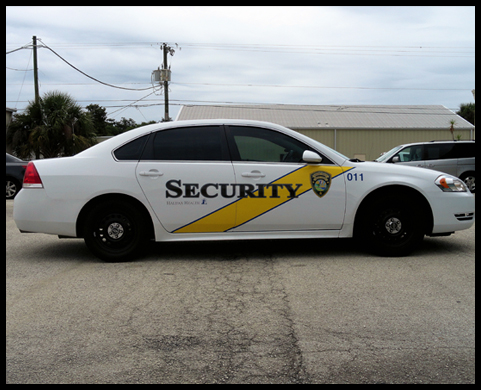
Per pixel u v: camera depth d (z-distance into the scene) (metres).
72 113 21.50
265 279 4.20
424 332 2.97
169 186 4.80
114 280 4.21
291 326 3.09
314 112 40.66
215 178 4.82
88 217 4.79
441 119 39.22
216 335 2.95
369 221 4.99
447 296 3.67
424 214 5.01
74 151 21.31
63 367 2.55
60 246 5.84
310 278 4.22
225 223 4.86
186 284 4.07
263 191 4.86
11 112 23.06
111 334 2.98
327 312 3.34
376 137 37.12
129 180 4.77
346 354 2.67
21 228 4.88
